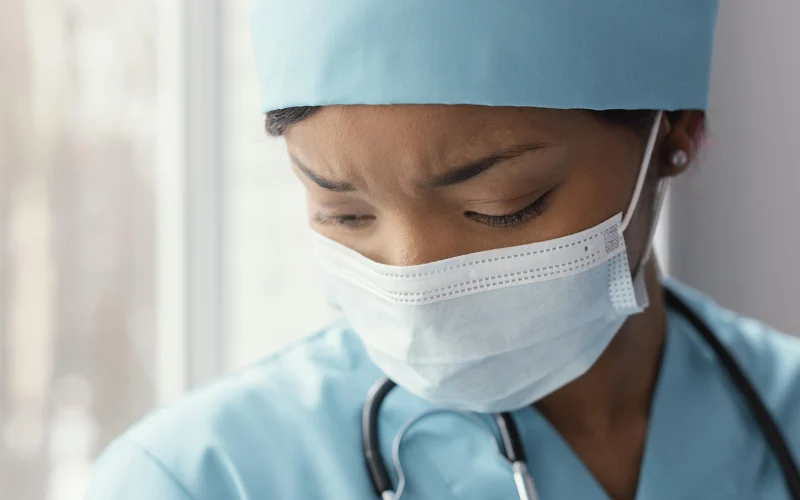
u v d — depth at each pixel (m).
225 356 2.10
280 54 0.76
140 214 2.17
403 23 0.70
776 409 1.01
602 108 0.74
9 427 2.10
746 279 1.54
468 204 0.73
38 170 2.11
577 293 0.78
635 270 0.85
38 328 2.12
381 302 0.80
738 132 1.52
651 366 0.97
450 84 0.69
